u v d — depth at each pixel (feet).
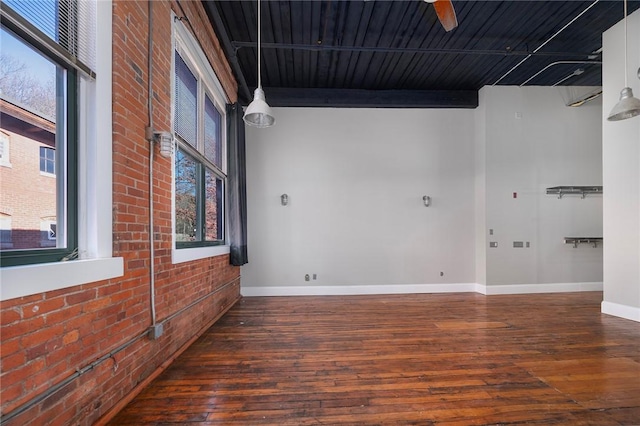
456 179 19.89
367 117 19.66
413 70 17.13
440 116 19.86
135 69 7.49
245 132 18.98
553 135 19.58
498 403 7.03
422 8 12.14
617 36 13.48
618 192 13.70
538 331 12.01
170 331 9.23
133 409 6.72
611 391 7.53
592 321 13.28
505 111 19.42
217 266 13.97
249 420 6.40
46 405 4.85
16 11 4.80
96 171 6.21
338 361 9.28
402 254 19.60
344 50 14.89
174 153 9.18
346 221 19.48
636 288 13.19
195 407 6.84
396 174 19.72
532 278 19.38
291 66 16.57
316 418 6.48
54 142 5.67
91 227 6.17
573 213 19.62
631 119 13.21
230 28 13.42
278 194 19.30
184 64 11.21
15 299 4.38
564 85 19.48
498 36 14.14
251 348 10.30
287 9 12.19
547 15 12.75
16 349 4.40
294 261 19.25
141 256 7.64
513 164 19.43
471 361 9.27
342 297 18.38
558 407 6.87
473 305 16.25
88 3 6.24
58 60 5.60
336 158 19.53
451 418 6.48
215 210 15.21
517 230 19.35
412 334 11.71
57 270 5.03
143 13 7.89
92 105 6.23
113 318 6.52
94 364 5.86
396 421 6.38
